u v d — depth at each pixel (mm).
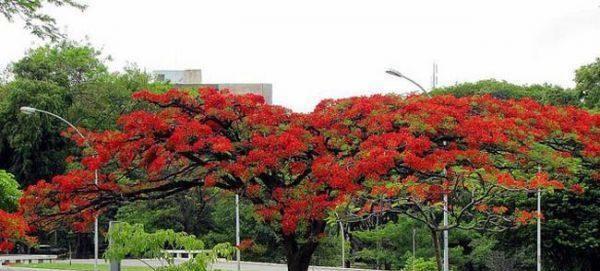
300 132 16125
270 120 16562
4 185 21172
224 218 44031
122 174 17094
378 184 14633
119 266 14070
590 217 27531
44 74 50750
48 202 16875
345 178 14805
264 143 15812
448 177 15328
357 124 16734
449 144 16219
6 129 46062
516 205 26953
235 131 16906
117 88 50094
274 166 15789
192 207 44688
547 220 27766
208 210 45594
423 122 15820
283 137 15703
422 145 15039
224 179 16859
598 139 17766
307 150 16250
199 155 16578
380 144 15297
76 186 16562
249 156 15625
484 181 15414
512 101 19016
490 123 16109
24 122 45312
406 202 15555
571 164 16781
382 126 16219
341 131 16453
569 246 28234
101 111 49656
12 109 46031
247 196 16391
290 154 15648
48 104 46188
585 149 17422
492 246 31109
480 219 17953
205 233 46031
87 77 53938
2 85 53938
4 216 16750
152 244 12258
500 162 16688
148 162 16562
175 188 17266
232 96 16781
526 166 16781
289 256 16969
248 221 43719
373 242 35062
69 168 42781
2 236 17125
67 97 48875
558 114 17906
